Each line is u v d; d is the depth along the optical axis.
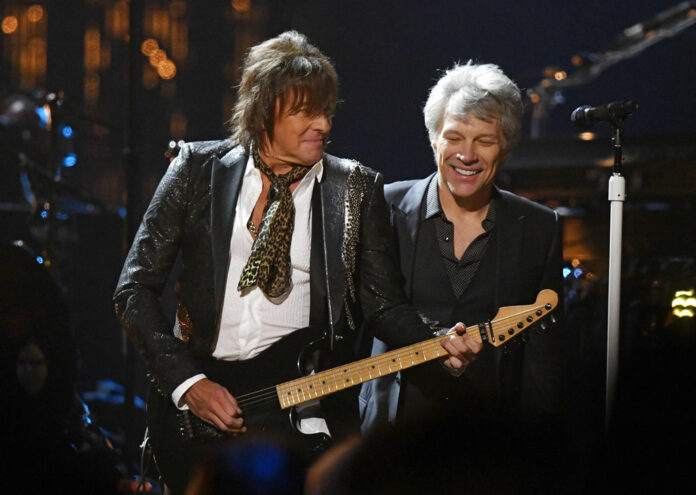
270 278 7.83
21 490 10.67
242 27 29.72
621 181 9.09
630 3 26.48
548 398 8.78
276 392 7.81
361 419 8.93
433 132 8.89
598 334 12.24
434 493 8.45
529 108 20.33
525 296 8.87
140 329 7.89
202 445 7.87
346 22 29.23
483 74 8.58
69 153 19.23
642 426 8.37
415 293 8.95
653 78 26.41
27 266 11.50
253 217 8.08
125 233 14.64
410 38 28.89
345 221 8.11
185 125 30.02
